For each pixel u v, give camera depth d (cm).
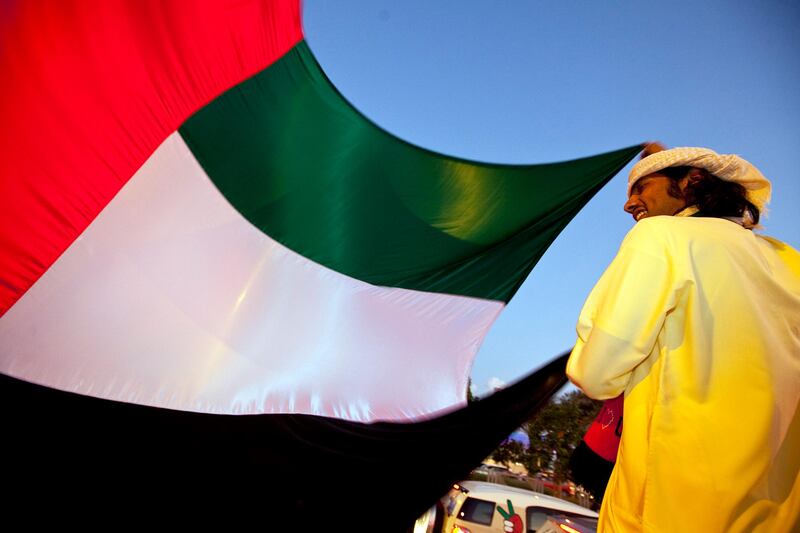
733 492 96
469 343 310
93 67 195
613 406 137
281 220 267
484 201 316
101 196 215
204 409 206
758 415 100
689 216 132
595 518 550
